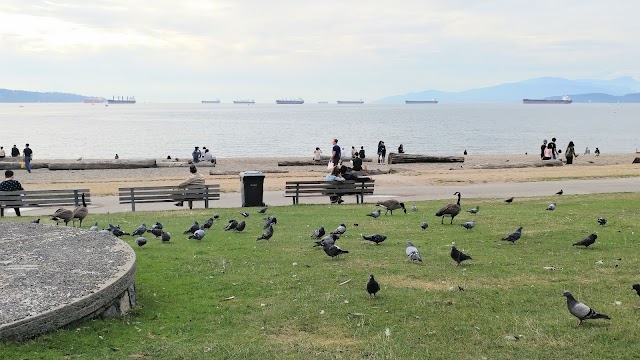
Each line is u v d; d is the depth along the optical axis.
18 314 8.90
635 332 9.32
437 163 56.97
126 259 12.34
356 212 23.66
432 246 16.45
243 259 15.01
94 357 8.40
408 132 152.38
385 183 35.81
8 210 26.16
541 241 16.94
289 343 9.21
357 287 12.25
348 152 88.06
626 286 12.01
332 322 10.14
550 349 8.77
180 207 26.72
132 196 24.56
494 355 8.62
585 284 12.20
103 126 179.62
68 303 9.36
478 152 93.00
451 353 8.71
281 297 11.64
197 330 9.88
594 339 9.10
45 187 35.56
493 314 10.41
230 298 11.63
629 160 60.06
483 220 20.94
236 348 8.95
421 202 26.83
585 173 40.84
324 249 14.70
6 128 165.38
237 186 35.09
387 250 15.98
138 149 95.12
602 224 19.19
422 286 12.27
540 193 30.33
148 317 10.56
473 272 13.37
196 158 55.41
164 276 13.27
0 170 50.78
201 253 15.77
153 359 8.49
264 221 20.02
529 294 11.53
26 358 8.06
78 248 13.77
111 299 10.36
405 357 8.59
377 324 10.00
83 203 23.47
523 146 105.75
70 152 88.81
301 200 28.98
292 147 100.69
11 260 12.55
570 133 149.50
